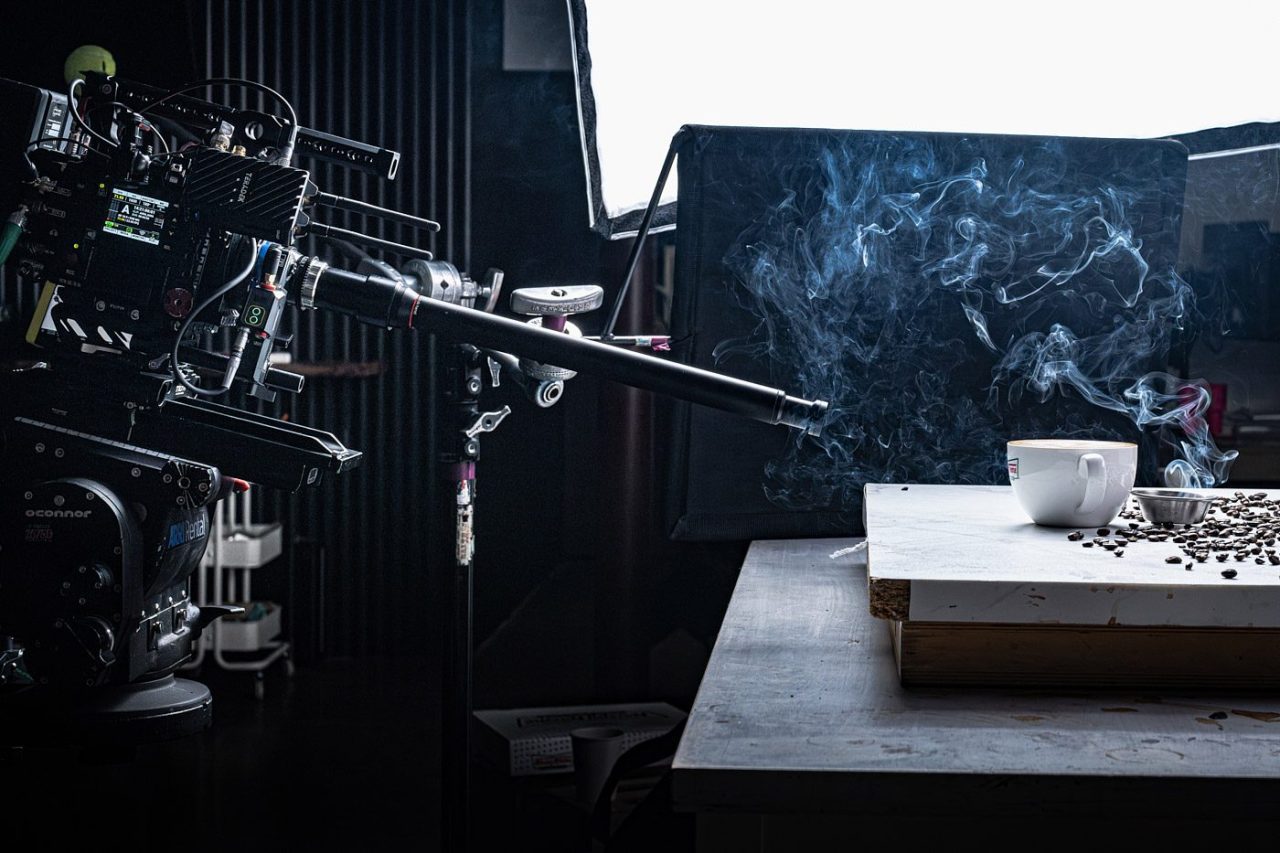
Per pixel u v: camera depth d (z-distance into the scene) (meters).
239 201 1.17
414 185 3.95
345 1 3.90
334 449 1.23
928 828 0.69
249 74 3.90
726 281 1.49
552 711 1.75
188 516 1.27
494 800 1.70
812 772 0.62
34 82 3.78
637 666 1.78
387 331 4.10
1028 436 1.54
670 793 0.63
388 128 3.94
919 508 1.16
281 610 3.88
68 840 2.17
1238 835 0.69
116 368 1.23
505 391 1.74
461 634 1.40
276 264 1.19
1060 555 0.88
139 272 1.19
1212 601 0.77
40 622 1.14
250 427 1.23
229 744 2.89
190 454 1.22
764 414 1.12
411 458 4.14
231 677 3.69
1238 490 1.28
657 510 1.74
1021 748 0.66
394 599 4.16
